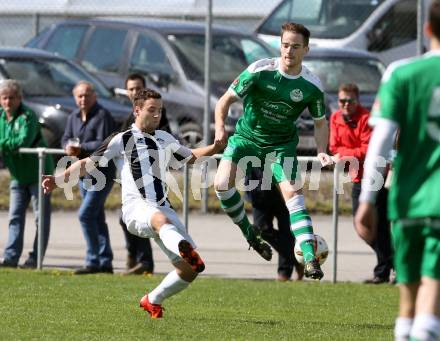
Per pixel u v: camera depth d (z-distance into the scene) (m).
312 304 25.09
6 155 30.67
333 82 46.91
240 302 25.16
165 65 44.97
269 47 46.69
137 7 54.09
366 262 32.94
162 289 21.61
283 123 23.67
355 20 50.88
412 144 14.21
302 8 51.56
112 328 20.44
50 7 54.12
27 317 21.69
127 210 21.41
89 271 30.09
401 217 14.21
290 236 29.38
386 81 14.29
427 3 49.34
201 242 35.88
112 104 42.09
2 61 43.00
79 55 47.44
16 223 31.02
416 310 14.12
